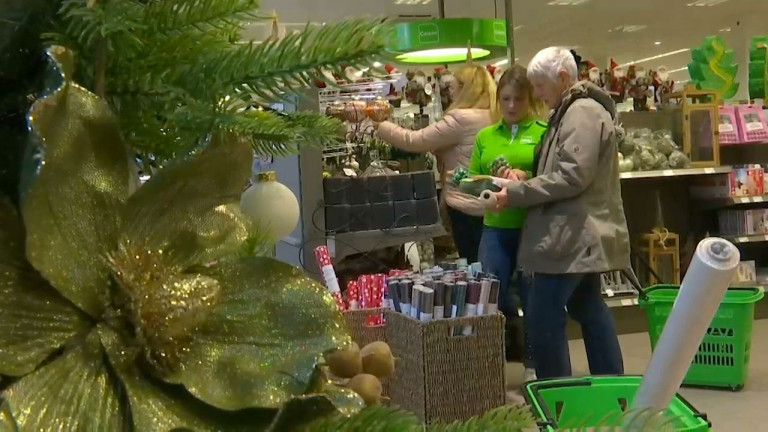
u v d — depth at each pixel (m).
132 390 0.40
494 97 3.56
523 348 3.88
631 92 4.91
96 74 0.44
